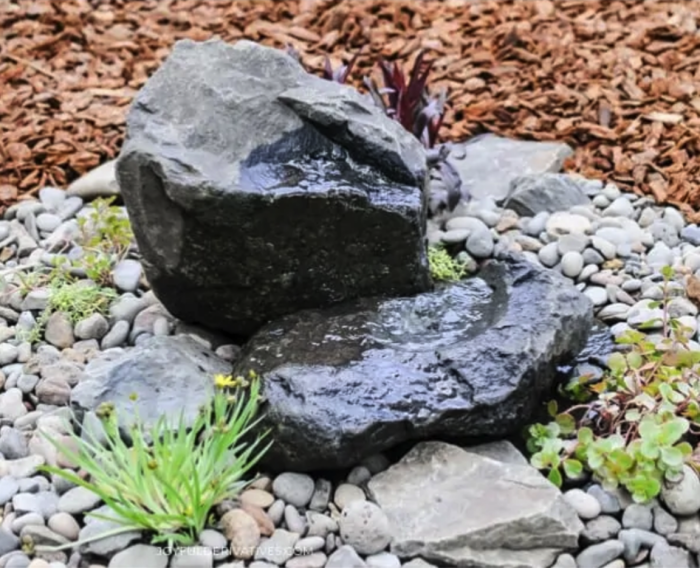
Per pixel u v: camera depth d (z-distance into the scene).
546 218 2.48
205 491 1.89
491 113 2.81
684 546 1.90
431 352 2.05
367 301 2.18
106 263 2.33
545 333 2.06
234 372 2.09
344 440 1.94
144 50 3.06
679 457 1.93
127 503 1.87
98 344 2.24
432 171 2.52
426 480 1.96
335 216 2.10
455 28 3.12
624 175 2.62
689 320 2.22
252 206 2.06
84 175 2.63
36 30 3.12
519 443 2.05
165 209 2.10
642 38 3.03
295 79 2.22
